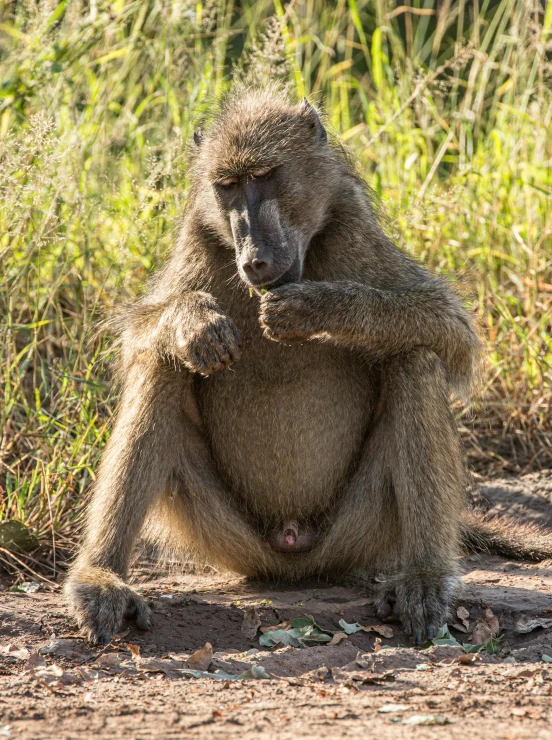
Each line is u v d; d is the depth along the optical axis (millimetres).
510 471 12523
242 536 9117
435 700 6332
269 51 14070
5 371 11516
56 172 12633
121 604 8055
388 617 8383
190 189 9531
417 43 19359
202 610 8516
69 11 14961
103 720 6012
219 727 5836
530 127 16219
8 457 11352
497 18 17312
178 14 15242
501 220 15211
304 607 8625
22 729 5871
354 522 9008
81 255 12453
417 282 9305
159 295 9555
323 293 8516
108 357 11742
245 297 9016
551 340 13320
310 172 8922
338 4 18359
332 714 6055
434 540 8586
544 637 7906
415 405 8633
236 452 9148
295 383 8906
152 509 9117
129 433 8727
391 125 16125
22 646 7785
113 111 16469
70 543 10422
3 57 15352
